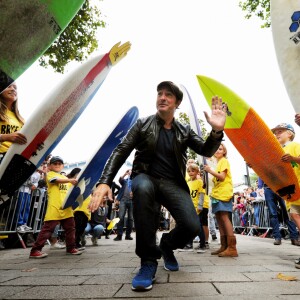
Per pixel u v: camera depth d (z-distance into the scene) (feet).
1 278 6.98
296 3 8.93
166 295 5.20
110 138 12.46
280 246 16.17
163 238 7.79
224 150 12.89
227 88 11.91
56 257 11.39
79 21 19.74
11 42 5.19
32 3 5.33
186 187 7.21
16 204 15.23
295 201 10.12
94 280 6.65
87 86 10.80
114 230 33.88
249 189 34.55
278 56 9.18
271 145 10.82
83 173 12.19
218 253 11.84
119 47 11.14
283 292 5.34
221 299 4.88
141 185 6.35
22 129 9.18
